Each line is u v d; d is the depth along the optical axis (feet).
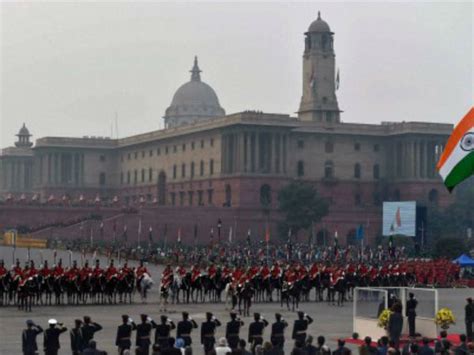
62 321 319.47
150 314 346.54
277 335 229.25
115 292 386.93
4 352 253.85
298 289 380.37
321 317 351.67
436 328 275.39
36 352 212.02
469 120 258.78
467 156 258.57
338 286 401.70
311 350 195.31
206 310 364.58
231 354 169.07
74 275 376.48
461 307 408.05
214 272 394.93
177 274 390.63
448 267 527.81
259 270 411.75
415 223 655.35
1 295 368.68
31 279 356.79
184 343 209.97
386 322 267.18
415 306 279.49
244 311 352.08
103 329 302.45
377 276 429.38
